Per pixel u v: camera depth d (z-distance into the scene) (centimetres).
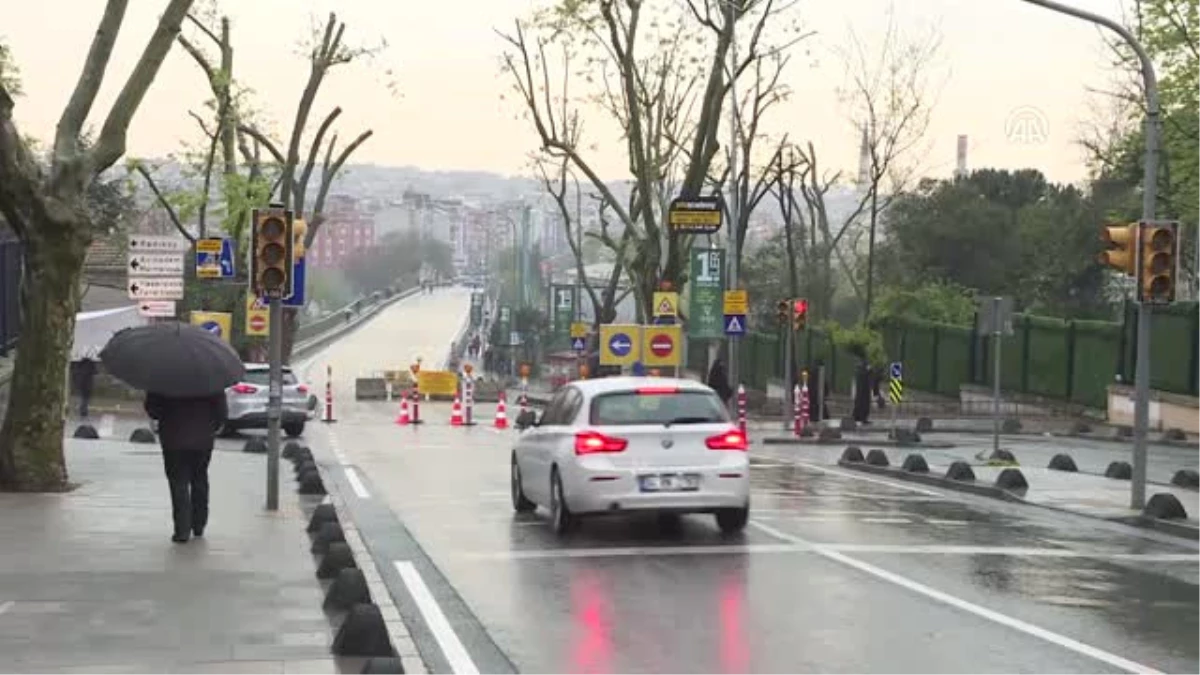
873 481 2097
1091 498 1778
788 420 3631
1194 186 3534
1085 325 4175
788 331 3853
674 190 5175
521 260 10888
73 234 1620
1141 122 3612
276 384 1541
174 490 1262
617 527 1493
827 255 5497
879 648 879
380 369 8219
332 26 4309
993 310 2481
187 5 1666
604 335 3347
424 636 923
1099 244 5934
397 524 1519
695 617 983
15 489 1641
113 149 1650
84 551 1205
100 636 856
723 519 1442
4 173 1578
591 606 1027
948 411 4538
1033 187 7138
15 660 789
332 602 942
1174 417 3481
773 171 5562
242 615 927
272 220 1514
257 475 1972
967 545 1357
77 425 3291
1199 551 1338
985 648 880
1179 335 3528
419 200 18538
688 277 4062
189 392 1238
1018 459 2647
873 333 4534
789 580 1140
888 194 6241
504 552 1305
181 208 4081
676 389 1441
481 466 2322
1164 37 3469
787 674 809
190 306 4191
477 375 8938
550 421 1517
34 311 1630
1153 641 903
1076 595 1077
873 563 1231
